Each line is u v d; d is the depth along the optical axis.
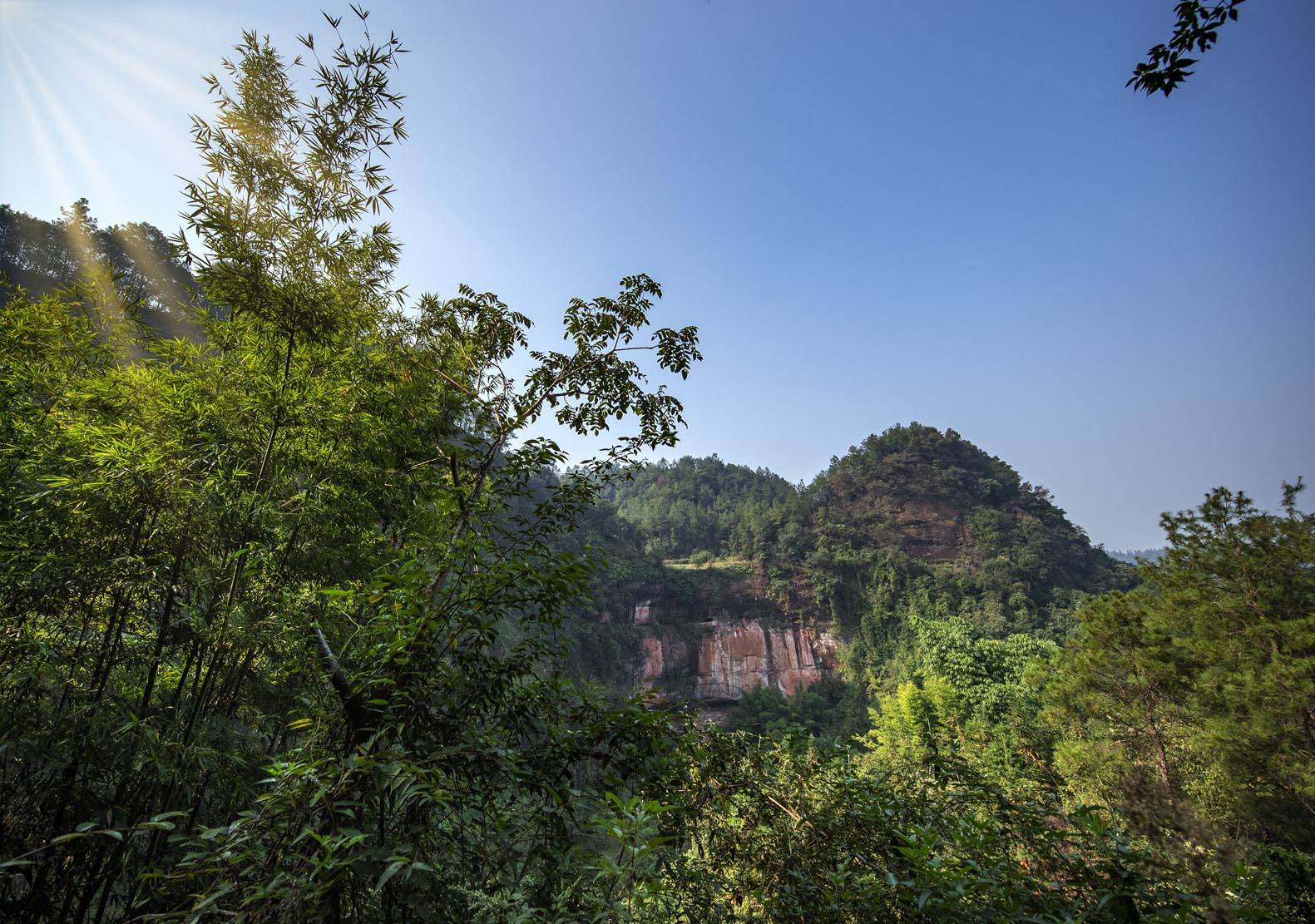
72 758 2.84
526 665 3.05
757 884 3.04
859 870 2.92
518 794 2.70
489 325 5.32
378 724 2.50
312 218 4.27
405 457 5.45
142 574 3.37
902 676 57.16
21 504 3.44
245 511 3.86
